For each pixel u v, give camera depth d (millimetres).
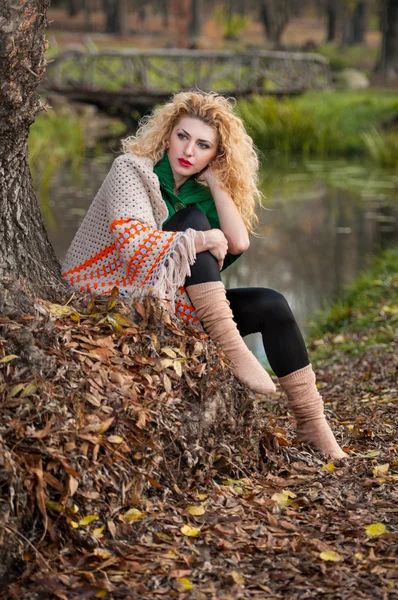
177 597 2320
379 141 19250
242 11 67062
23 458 2514
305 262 9812
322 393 4945
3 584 2387
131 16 61281
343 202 13789
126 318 3045
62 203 12797
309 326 7461
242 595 2336
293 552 2555
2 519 2414
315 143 20641
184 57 24984
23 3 2842
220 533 2650
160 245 3086
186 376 3000
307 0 71812
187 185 3457
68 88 23406
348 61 41406
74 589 2340
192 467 2932
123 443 2709
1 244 3047
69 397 2693
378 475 3164
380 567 2475
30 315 2842
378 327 6633
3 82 2902
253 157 3514
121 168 3205
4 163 3049
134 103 24047
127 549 2549
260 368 3154
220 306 3146
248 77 25578
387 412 4207
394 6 32031
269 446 3283
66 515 2549
